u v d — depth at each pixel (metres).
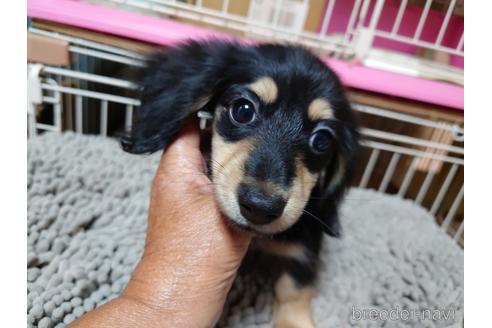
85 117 0.28
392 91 0.23
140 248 0.21
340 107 0.17
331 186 0.19
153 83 0.17
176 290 0.13
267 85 0.15
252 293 0.20
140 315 0.12
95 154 0.26
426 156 0.26
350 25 0.25
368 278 0.22
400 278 0.22
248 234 0.14
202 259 0.13
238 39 0.19
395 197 0.29
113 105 0.29
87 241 0.21
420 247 0.24
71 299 0.18
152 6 0.24
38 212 0.21
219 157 0.15
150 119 0.16
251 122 0.15
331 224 0.19
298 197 0.14
